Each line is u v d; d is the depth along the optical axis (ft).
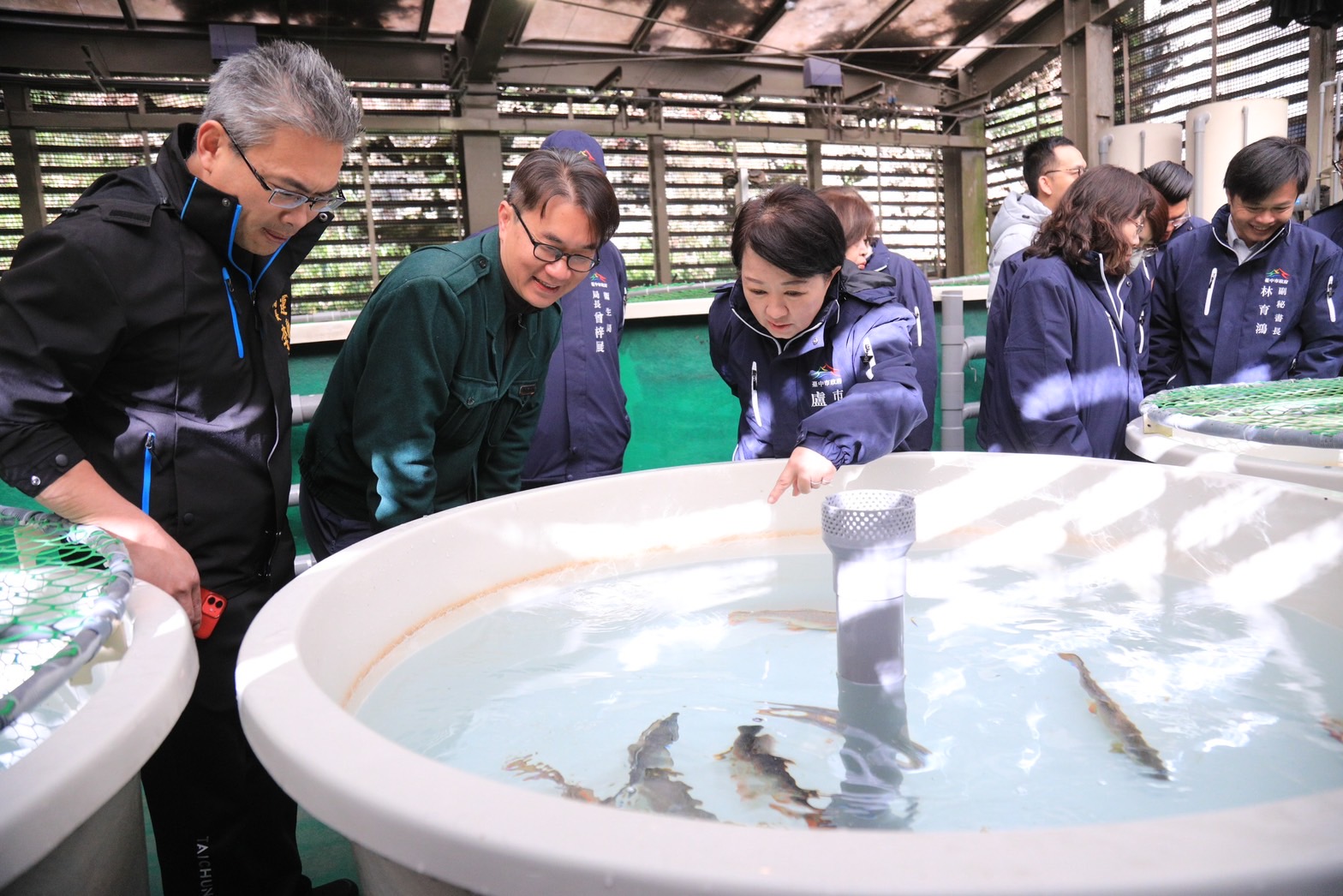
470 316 5.03
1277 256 8.96
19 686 2.19
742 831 1.59
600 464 7.83
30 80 25.22
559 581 4.68
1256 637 3.76
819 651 3.81
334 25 27.96
